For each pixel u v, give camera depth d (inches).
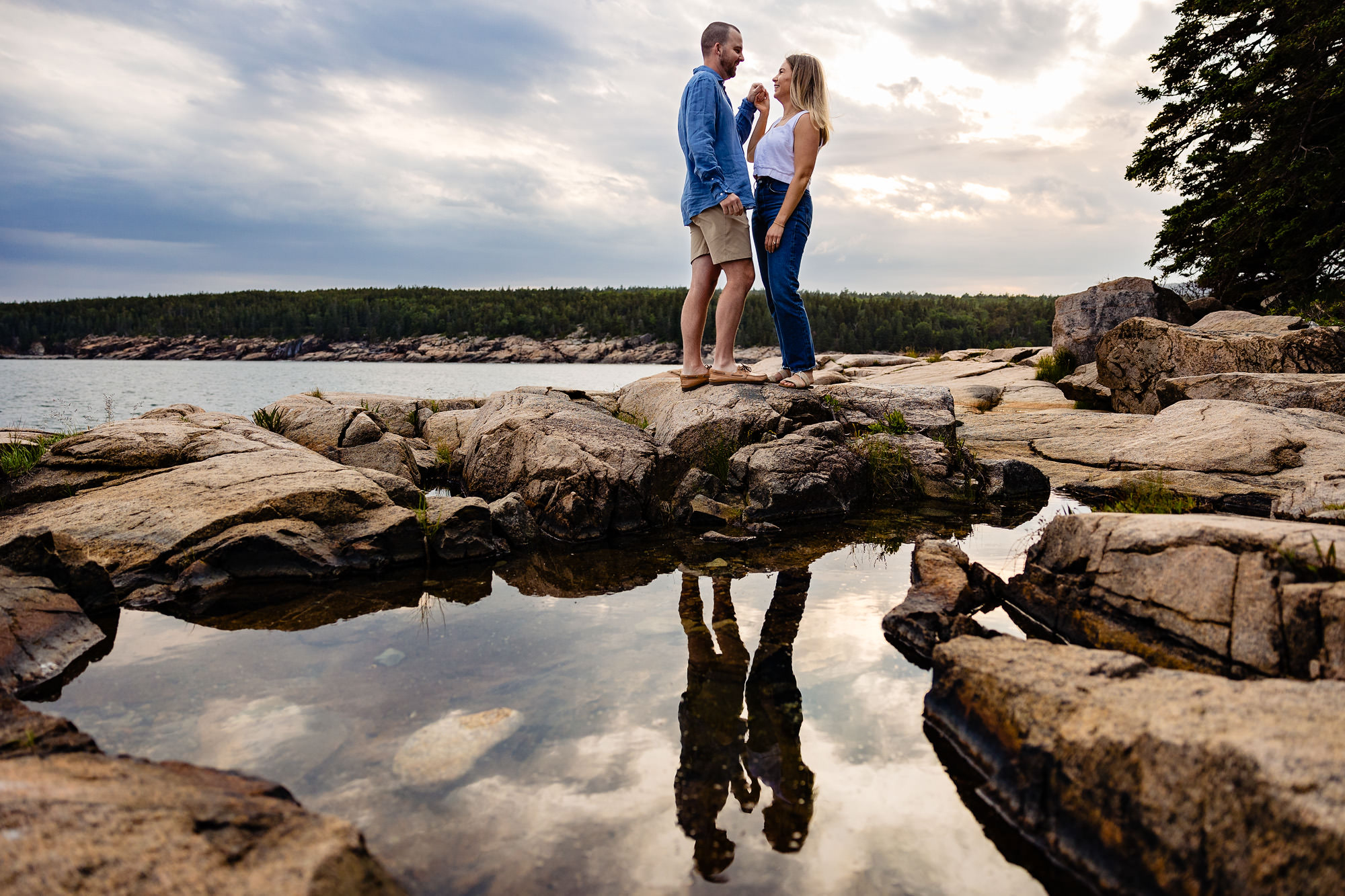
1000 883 63.2
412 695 94.7
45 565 123.1
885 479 230.4
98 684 97.6
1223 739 61.6
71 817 54.6
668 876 62.3
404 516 163.2
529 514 188.1
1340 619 81.6
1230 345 316.8
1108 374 369.7
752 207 231.3
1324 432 215.9
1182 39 745.6
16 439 193.5
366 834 66.7
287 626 120.8
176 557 141.8
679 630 119.0
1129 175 798.5
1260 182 664.4
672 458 215.8
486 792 73.7
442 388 1131.3
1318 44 635.5
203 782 67.0
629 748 82.4
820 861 64.9
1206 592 96.4
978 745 82.0
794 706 93.0
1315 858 51.4
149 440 187.2
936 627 113.5
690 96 214.7
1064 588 117.0
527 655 108.6
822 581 145.4
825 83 229.1
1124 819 64.2
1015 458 272.8
